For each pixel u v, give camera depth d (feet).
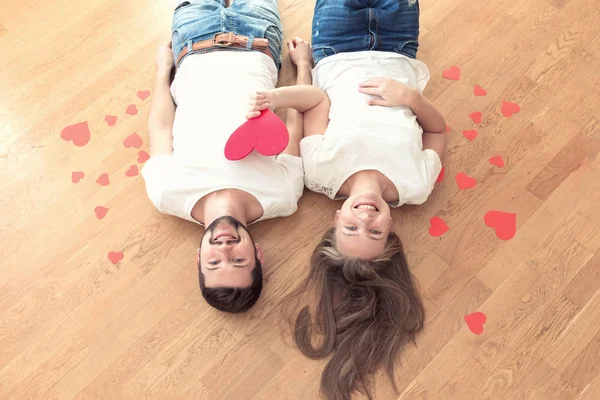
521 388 5.23
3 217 5.64
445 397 5.20
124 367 5.25
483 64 6.30
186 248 5.62
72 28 6.31
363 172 5.30
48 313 5.38
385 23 5.58
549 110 6.13
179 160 5.22
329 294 5.23
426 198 5.47
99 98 6.08
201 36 5.53
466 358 5.31
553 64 6.30
